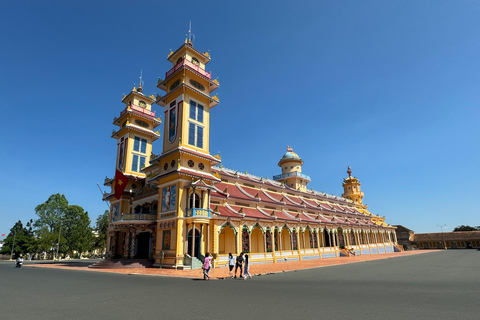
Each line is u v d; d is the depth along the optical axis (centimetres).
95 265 3634
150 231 3978
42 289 1644
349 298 1225
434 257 4894
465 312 933
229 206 4303
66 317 962
